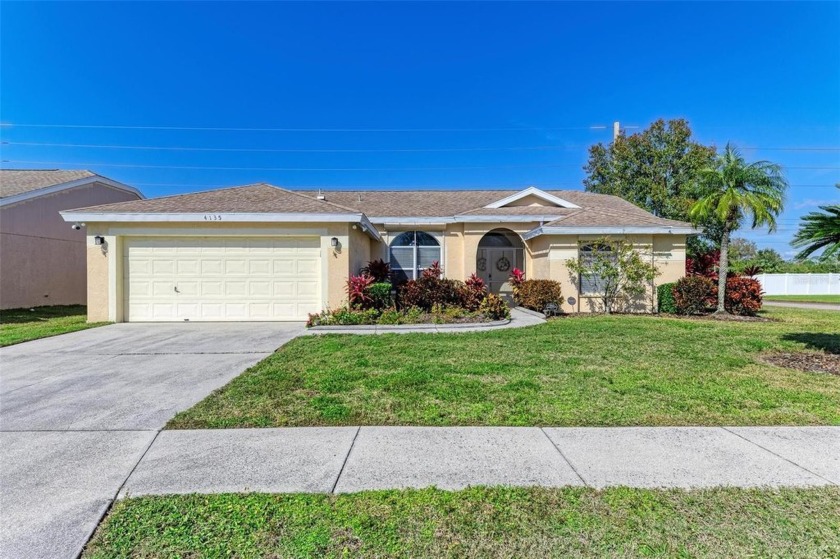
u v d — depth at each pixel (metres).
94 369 7.27
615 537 2.78
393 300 13.48
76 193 19.98
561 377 6.51
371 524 2.91
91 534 2.85
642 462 3.80
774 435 4.39
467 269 17.17
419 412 5.04
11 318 14.30
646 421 4.76
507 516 3.00
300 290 12.99
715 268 17.53
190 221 12.58
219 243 12.92
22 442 4.32
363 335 10.41
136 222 12.64
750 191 14.29
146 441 4.32
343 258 12.87
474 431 4.50
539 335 10.35
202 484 3.47
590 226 15.40
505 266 19.08
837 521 2.93
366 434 4.44
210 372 7.02
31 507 3.16
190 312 12.91
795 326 12.20
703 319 13.92
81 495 3.32
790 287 32.72
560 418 4.84
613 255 15.48
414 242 17.45
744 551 2.64
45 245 18.36
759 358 7.90
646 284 15.66
